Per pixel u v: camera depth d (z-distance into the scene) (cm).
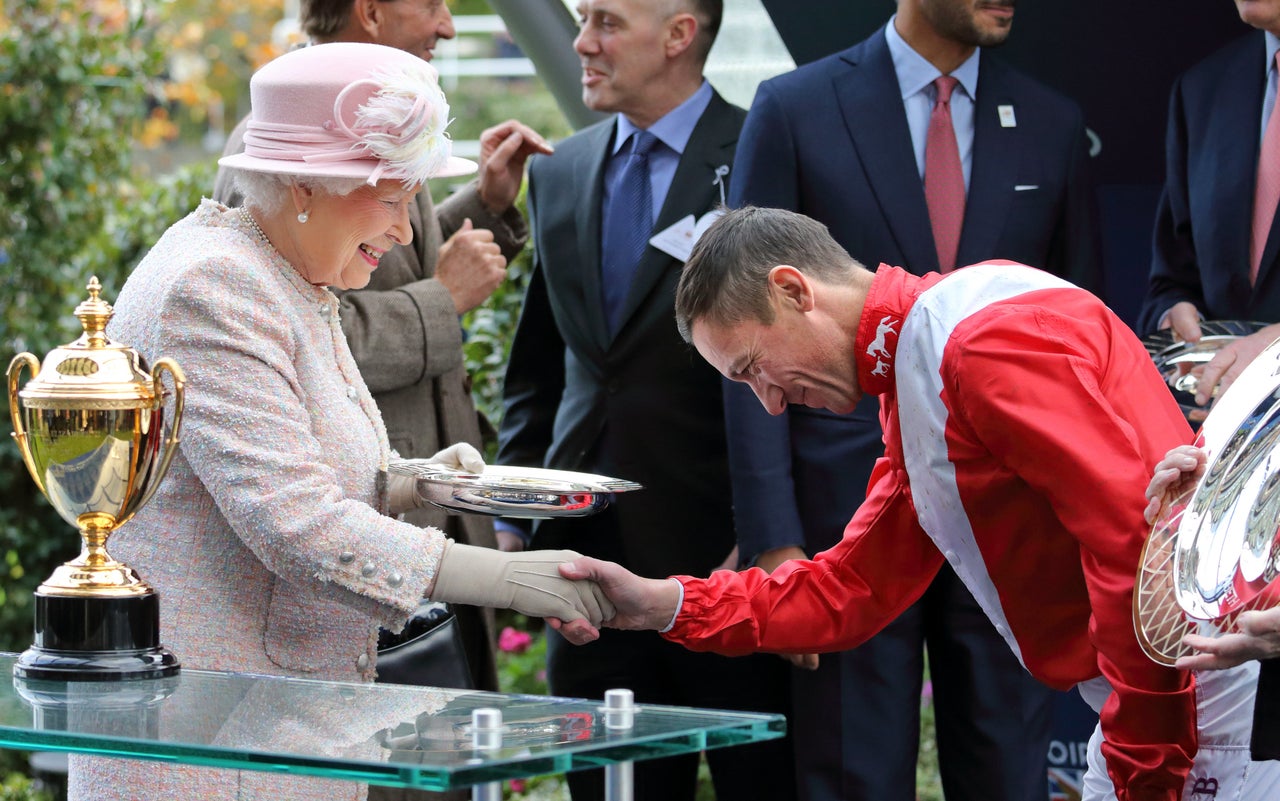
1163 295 923
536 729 413
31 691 472
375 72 534
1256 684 566
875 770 780
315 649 548
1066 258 838
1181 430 529
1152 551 471
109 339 531
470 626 854
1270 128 864
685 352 855
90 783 518
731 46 1077
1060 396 500
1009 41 1027
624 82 874
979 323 518
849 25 1032
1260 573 473
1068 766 998
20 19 1525
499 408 1270
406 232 566
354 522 522
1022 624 566
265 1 3203
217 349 519
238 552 538
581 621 564
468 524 835
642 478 860
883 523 616
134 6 1761
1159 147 1020
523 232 943
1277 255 861
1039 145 821
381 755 382
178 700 457
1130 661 497
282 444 520
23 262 1526
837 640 624
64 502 493
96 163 1575
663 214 863
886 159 802
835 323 560
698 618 605
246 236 550
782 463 788
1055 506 504
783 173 809
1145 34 1012
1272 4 828
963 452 531
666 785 876
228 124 3319
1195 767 582
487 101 3131
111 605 488
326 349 562
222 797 515
